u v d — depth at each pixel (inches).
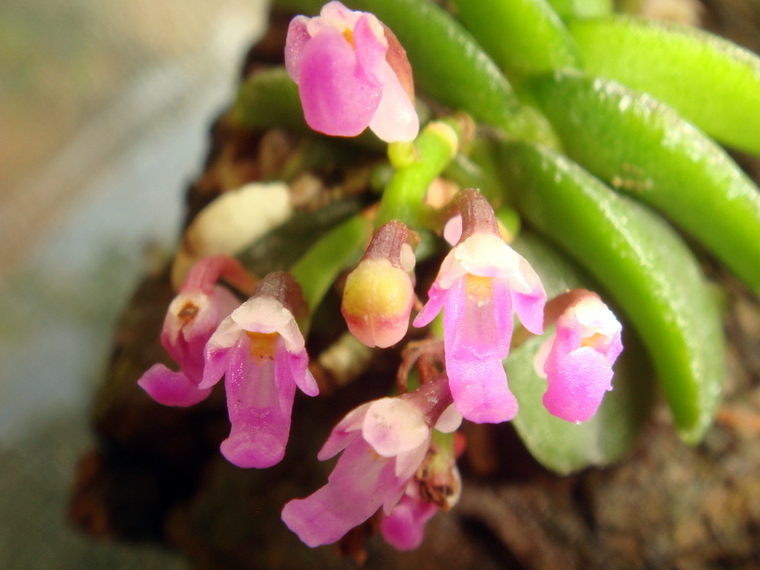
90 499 2.0
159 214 3.5
